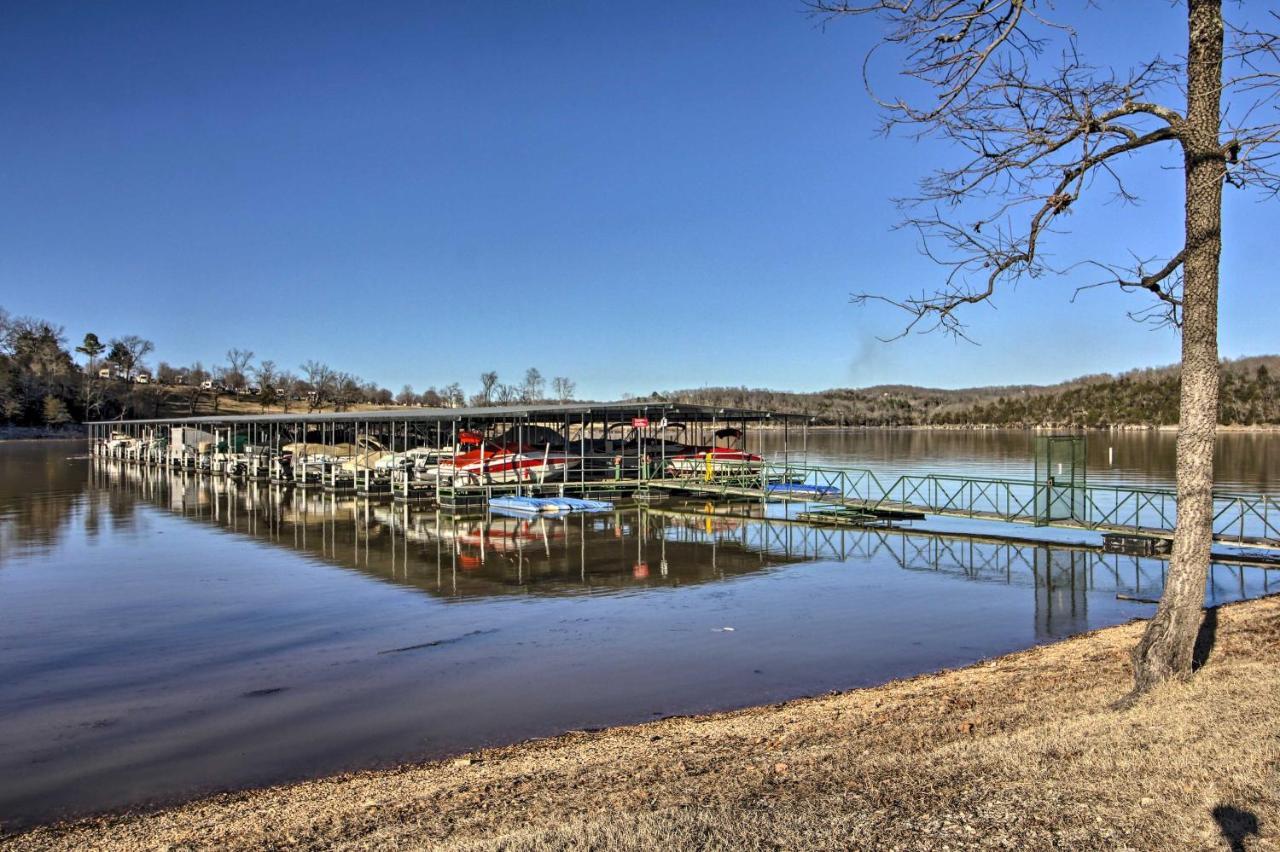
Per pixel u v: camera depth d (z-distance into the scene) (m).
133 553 19.98
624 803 5.78
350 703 9.34
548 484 30.80
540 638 12.12
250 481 40.47
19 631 12.67
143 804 6.73
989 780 5.32
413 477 35.06
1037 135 6.96
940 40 6.94
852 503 25.91
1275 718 5.80
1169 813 4.54
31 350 111.50
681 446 37.44
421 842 5.41
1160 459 55.97
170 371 126.12
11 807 6.71
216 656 11.30
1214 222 6.91
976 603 14.27
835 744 6.91
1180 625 7.13
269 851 5.53
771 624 12.89
